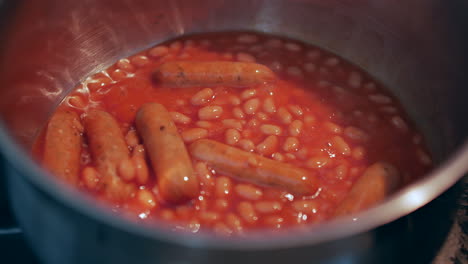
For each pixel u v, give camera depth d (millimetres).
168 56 335
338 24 344
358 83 327
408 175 286
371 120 308
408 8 312
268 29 357
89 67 331
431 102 311
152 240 194
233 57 336
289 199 267
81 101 309
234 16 356
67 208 201
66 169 260
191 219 259
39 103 305
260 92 316
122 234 197
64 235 214
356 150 291
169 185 253
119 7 327
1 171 265
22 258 260
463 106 287
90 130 275
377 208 201
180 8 345
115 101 310
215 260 199
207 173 269
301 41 356
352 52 345
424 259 234
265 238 193
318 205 264
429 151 304
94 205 197
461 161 214
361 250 210
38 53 300
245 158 267
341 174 278
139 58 330
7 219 266
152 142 265
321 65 340
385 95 329
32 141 298
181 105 307
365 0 327
